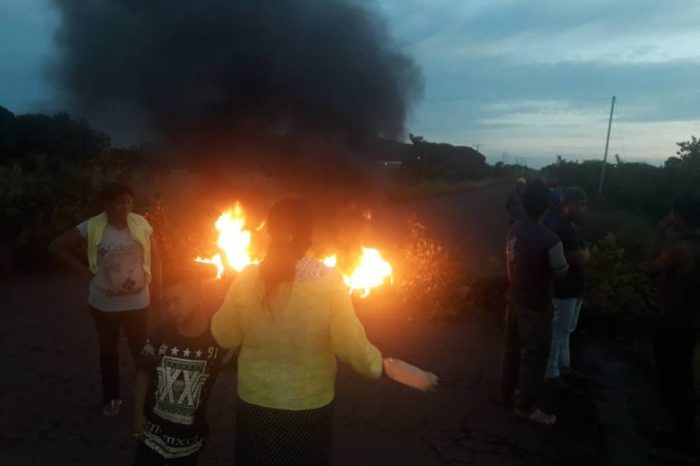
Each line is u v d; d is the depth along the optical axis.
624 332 8.05
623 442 5.16
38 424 5.14
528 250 5.20
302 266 3.05
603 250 8.94
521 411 5.50
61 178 12.33
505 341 5.70
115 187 4.99
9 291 9.31
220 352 3.36
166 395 3.30
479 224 21.03
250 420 3.03
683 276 4.79
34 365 6.39
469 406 5.75
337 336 2.99
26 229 10.52
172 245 10.05
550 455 4.93
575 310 6.22
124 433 5.02
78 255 10.32
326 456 3.08
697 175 18.81
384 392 6.00
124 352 6.76
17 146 20.66
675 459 4.87
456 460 4.80
